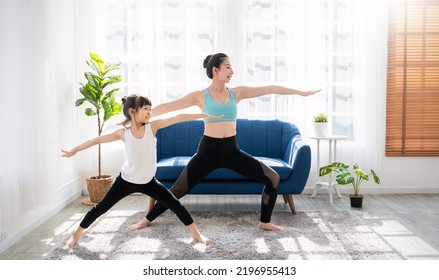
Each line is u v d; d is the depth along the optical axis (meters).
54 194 3.67
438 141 4.85
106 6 4.71
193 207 4.25
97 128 4.64
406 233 3.40
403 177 4.90
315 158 4.80
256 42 4.77
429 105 4.85
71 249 2.96
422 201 4.50
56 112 3.82
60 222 3.71
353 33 4.72
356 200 4.21
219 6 4.66
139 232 3.35
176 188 3.41
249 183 3.93
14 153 2.94
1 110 2.82
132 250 2.94
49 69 3.46
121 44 4.75
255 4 4.75
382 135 4.88
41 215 3.69
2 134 2.83
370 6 4.67
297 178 3.85
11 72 2.94
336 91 4.81
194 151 4.50
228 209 4.16
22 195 3.10
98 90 4.24
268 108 4.84
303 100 4.73
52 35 3.57
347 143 4.84
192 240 3.15
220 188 3.94
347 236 3.26
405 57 4.80
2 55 2.82
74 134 4.52
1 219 2.82
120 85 4.75
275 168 3.84
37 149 3.23
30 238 3.27
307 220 3.72
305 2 4.68
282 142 4.48
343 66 4.79
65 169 4.33
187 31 4.70
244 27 4.72
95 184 4.32
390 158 4.89
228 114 3.32
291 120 4.75
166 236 3.25
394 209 4.16
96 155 4.73
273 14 4.71
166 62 4.78
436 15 4.77
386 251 2.93
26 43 3.10
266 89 3.50
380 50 4.78
